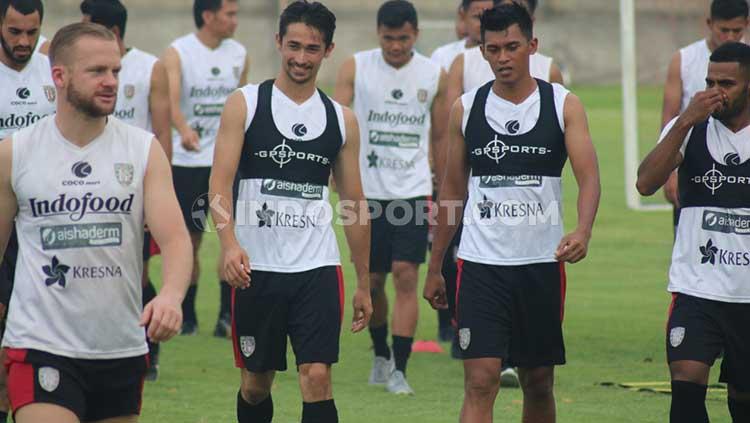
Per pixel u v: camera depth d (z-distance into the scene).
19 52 25.17
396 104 32.88
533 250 21.84
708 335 21.00
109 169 17.47
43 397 17.25
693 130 21.48
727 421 26.64
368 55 33.31
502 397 29.33
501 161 21.97
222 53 39.78
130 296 17.75
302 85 22.45
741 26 30.42
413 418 26.91
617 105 125.62
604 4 159.38
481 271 21.88
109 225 17.48
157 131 32.56
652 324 38.78
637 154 67.00
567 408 27.88
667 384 30.61
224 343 36.16
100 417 17.98
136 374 18.00
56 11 140.25
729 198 21.23
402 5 32.69
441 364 33.69
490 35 21.81
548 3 158.25
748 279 21.12
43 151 17.41
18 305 17.56
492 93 22.22
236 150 22.27
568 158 22.59
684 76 31.48
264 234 22.41
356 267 23.11
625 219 62.62
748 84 21.03
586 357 33.97
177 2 148.25
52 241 17.38
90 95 16.98
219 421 26.44
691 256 21.50
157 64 32.38
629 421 26.61
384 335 31.11
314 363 21.98
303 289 22.23
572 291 44.75
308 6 22.23
